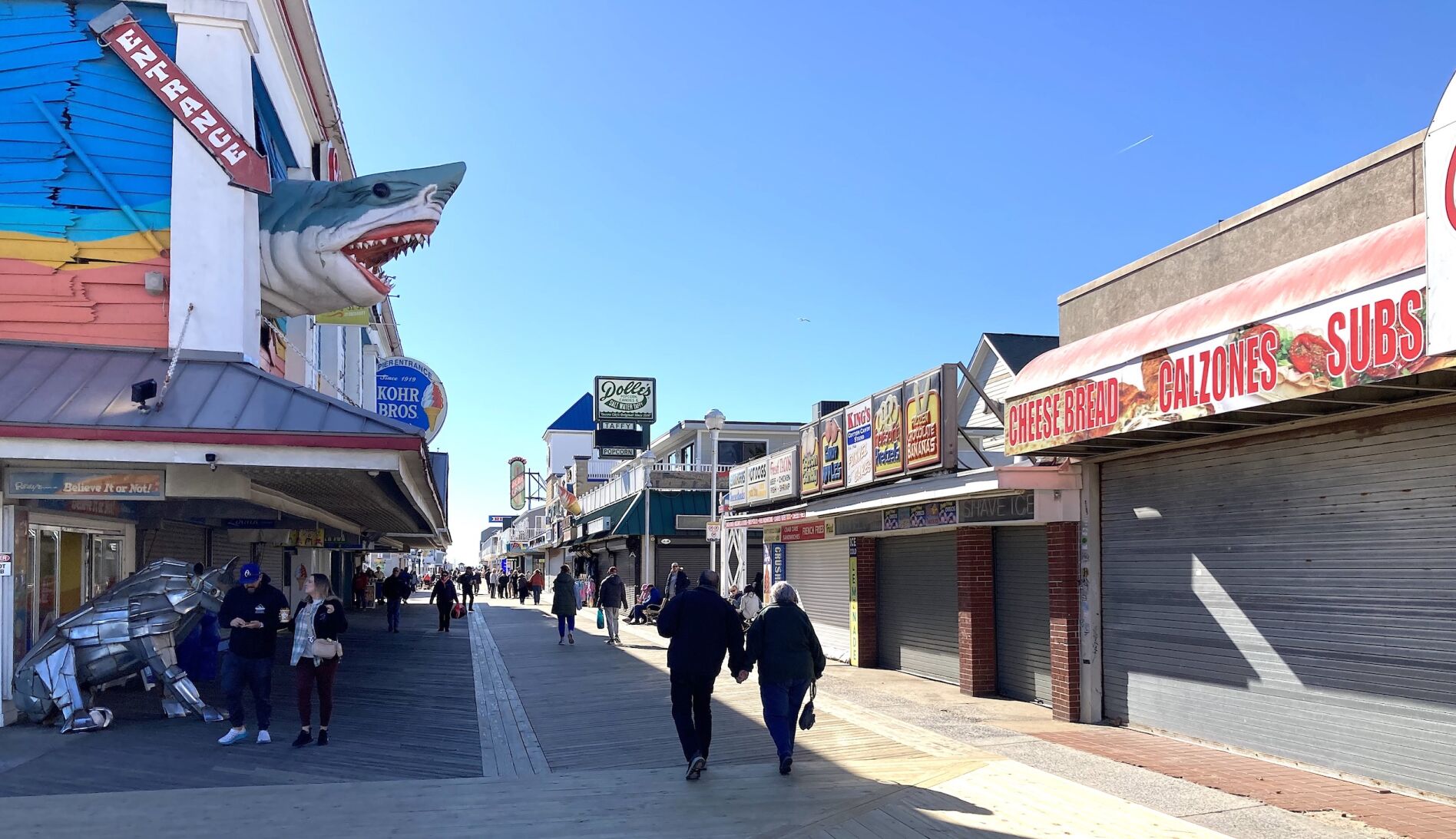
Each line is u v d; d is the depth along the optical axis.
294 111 16.16
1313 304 6.41
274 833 6.04
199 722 9.91
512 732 9.95
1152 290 9.53
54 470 9.23
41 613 10.57
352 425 9.24
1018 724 10.12
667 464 34.59
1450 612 6.48
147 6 11.46
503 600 55.41
